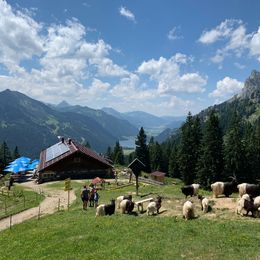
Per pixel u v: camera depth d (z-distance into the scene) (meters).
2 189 66.81
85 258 21.06
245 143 104.56
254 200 27.38
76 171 81.75
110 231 26.19
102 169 83.94
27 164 86.12
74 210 38.50
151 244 21.98
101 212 32.50
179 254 19.89
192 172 99.94
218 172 88.62
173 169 137.88
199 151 97.62
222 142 91.25
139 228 25.98
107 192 55.91
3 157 154.38
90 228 27.91
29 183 77.06
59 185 70.81
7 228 35.34
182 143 102.75
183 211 27.59
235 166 90.00
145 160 135.25
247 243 20.58
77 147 88.00
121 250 21.53
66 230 28.30
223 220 26.09
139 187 63.75
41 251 23.89
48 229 29.77
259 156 104.62
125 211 32.59
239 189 32.53
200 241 21.62
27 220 38.09
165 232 24.25
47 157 91.50
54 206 46.34
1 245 28.22
